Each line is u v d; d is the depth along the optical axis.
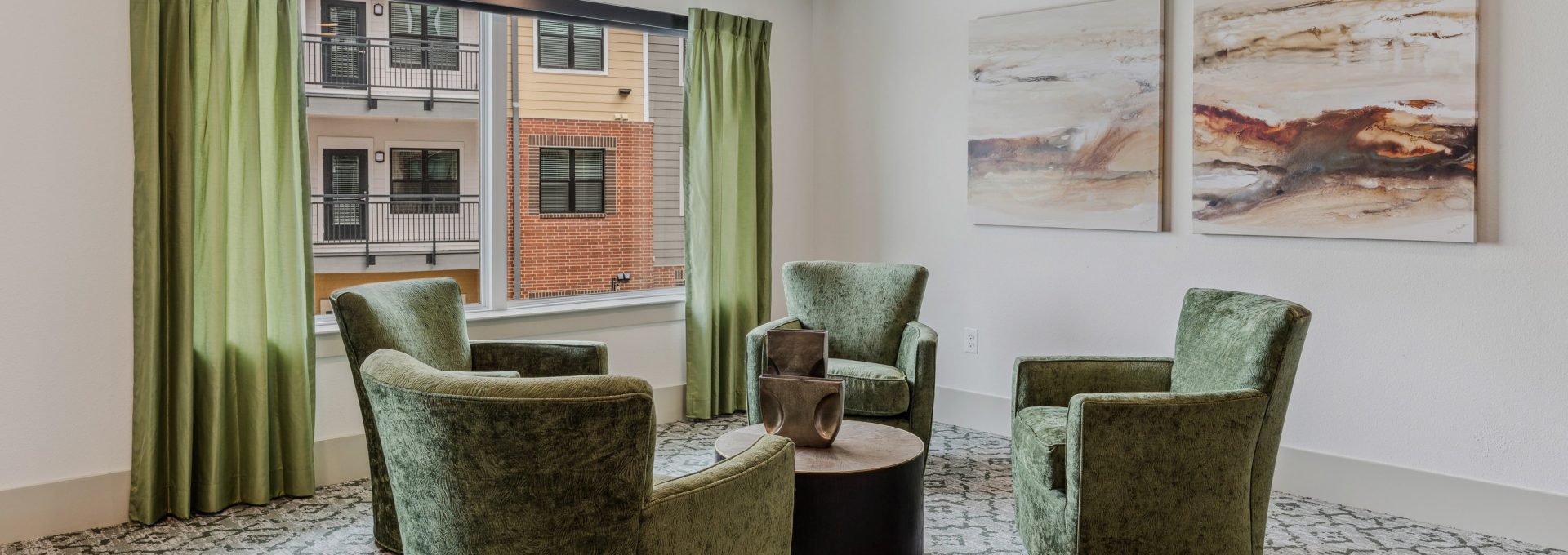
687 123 4.91
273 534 3.31
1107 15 4.26
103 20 3.29
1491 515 3.40
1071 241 4.51
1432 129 3.42
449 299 3.54
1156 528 2.57
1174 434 2.54
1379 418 3.66
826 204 5.55
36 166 3.19
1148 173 4.18
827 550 2.74
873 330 4.36
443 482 1.78
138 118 3.29
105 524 3.38
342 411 3.98
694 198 4.94
